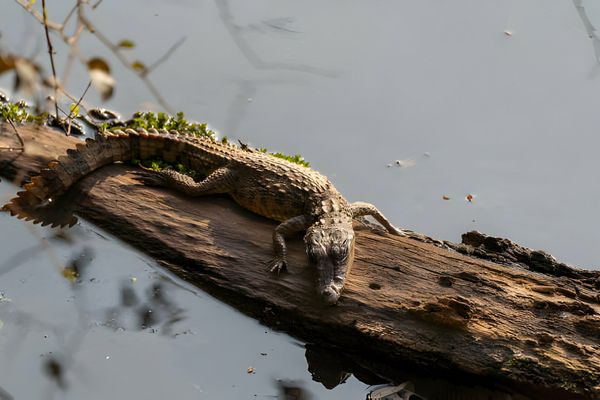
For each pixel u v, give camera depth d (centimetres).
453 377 892
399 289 946
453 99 1430
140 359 920
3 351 910
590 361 838
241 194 1113
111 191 1119
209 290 1012
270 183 1097
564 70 1491
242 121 1368
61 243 1082
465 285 942
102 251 1072
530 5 1669
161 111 1377
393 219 1188
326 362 945
